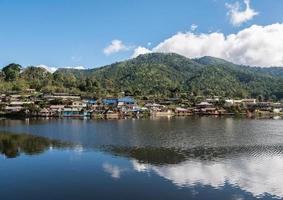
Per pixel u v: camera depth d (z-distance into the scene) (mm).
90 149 95188
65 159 80688
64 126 166000
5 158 81750
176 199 53531
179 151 92562
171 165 74938
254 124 191625
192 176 65812
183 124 185125
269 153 90375
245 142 111250
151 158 82625
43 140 113812
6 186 59406
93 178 64000
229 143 108562
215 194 55875
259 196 55438
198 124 185875
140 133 135625
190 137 123500
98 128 156000
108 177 64812
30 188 58375
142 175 66188
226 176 66000
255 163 77750
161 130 148375
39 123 184625
